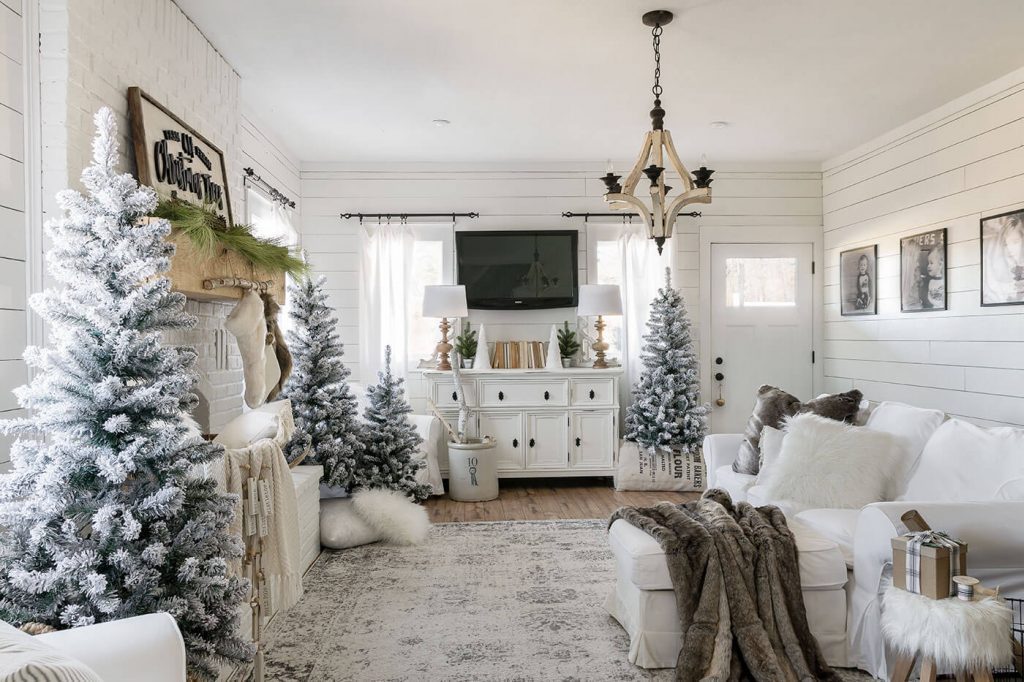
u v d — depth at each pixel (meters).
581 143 5.49
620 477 5.57
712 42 3.55
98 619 1.63
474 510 4.97
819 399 3.84
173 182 2.85
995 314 4.08
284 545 2.60
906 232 4.97
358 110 4.61
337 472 4.24
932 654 2.01
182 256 2.34
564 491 5.60
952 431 3.06
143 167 2.55
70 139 2.20
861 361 5.57
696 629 2.39
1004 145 4.02
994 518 2.35
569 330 6.07
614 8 3.17
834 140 5.44
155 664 1.37
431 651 2.68
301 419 4.25
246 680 2.47
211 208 3.23
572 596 3.25
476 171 6.05
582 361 5.89
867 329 5.49
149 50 2.78
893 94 4.35
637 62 3.81
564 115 4.75
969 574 2.34
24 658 0.90
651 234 3.23
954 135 4.45
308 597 3.27
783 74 4.01
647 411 5.59
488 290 5.97
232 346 3.60
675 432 5.52
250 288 2.94
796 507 3.23
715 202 6.16
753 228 6.16
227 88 3.74
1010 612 2.02
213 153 3.37
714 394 6.16
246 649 1.91
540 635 2.82
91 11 2.33
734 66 3.88
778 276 6.18
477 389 5.60
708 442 4.36
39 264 2.16
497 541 4.16
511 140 5.38
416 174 6.04
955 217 4.45
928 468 3.10
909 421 3.35
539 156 5.88
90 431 1.70
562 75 4.00
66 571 1.59
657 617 2.56
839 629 2.56
